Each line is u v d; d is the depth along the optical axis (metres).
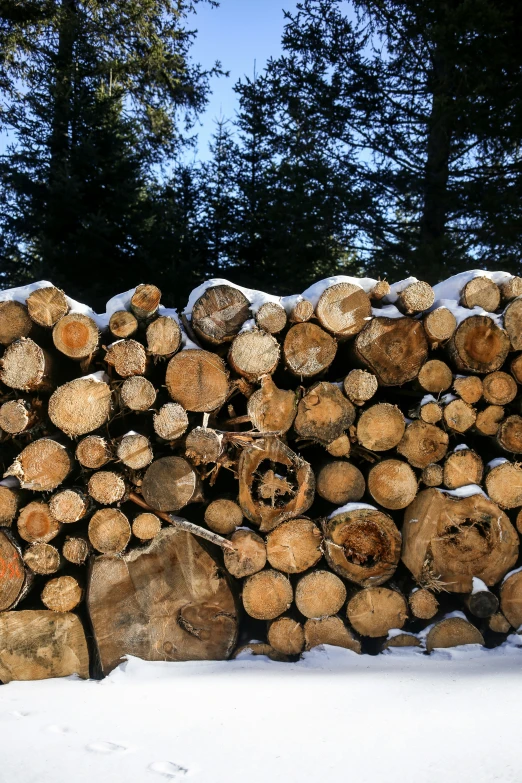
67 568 5.17
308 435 5.25
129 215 15.38
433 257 12.57
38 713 3.83
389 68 15.41
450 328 5.41
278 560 5.16
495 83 12.59
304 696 3.99
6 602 4.90
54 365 5.26
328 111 15.26
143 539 5.03
